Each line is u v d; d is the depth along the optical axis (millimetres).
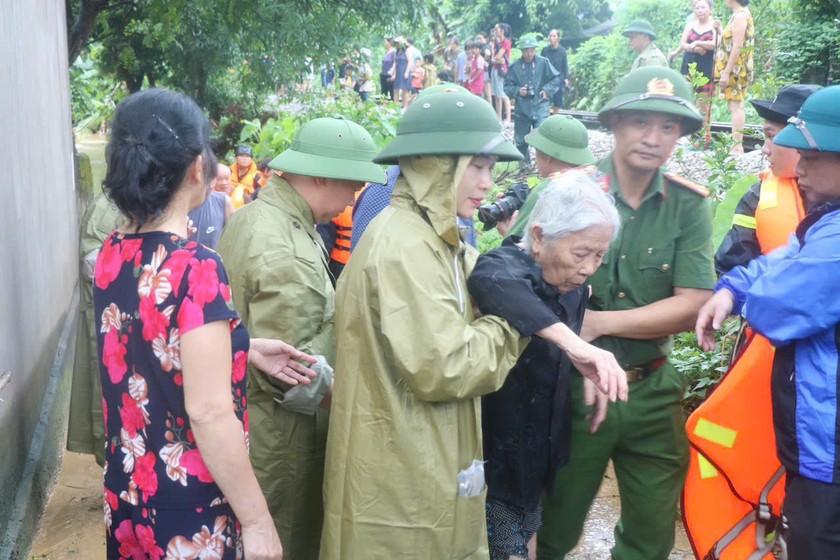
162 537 2004
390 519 2248
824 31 12359
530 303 2285
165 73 15664
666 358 2992
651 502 3027
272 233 2846
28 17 5621
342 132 3006
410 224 2244
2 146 4055
